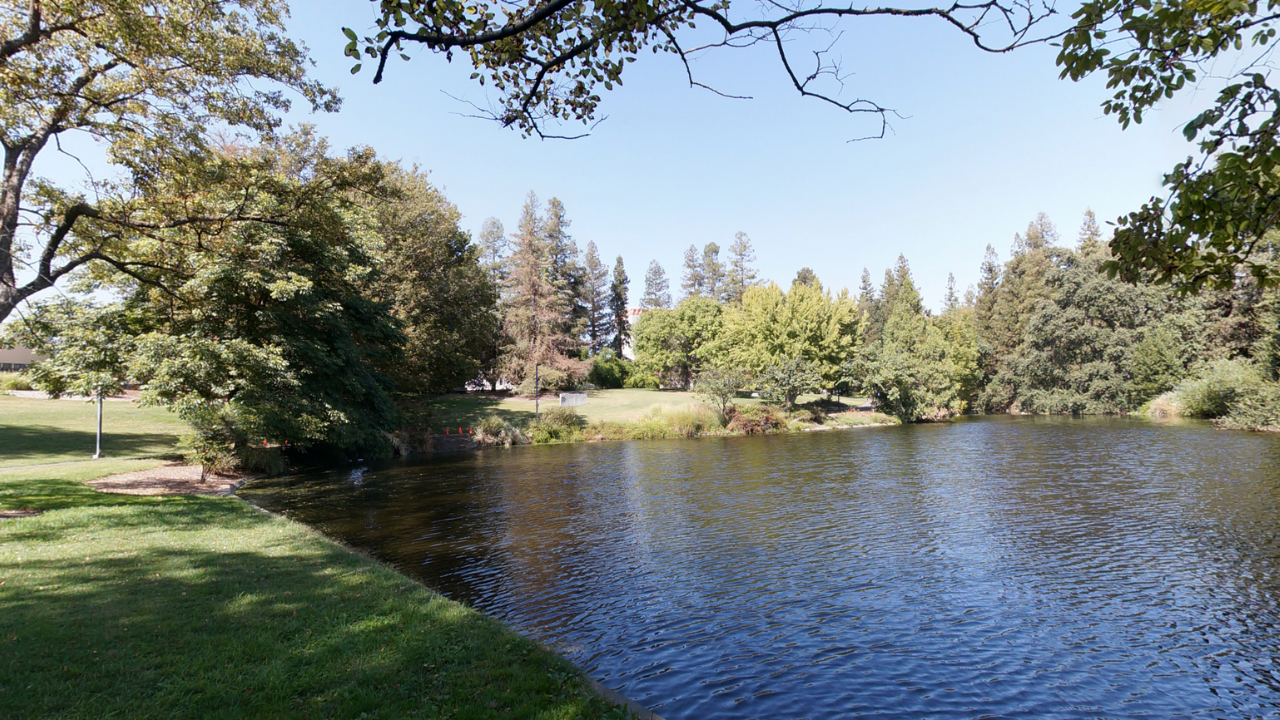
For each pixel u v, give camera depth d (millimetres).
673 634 7910
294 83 13539
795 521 14258
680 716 5941
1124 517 14266
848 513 15102
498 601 8977
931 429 40625
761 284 86562
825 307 50906
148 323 19062
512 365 52500
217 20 12711
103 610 6125
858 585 9859
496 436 33656
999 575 10375
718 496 17438
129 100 12281
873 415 49031
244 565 8141
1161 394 46594
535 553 11500
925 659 7336
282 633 5758
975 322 72625
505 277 62688
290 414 20234
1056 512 14961
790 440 34906
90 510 11367
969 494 17453
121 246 13102
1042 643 7824
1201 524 13484
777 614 8633
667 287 97500
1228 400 38125
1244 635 8062
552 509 15633
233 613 6234
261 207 15219
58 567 7602
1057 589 9711
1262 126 3527
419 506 15961
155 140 12195
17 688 4449
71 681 4598
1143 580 10102
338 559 8812
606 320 85750
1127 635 8070
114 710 4215
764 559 11227
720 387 41562
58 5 10344
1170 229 4020
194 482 16984
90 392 18969
